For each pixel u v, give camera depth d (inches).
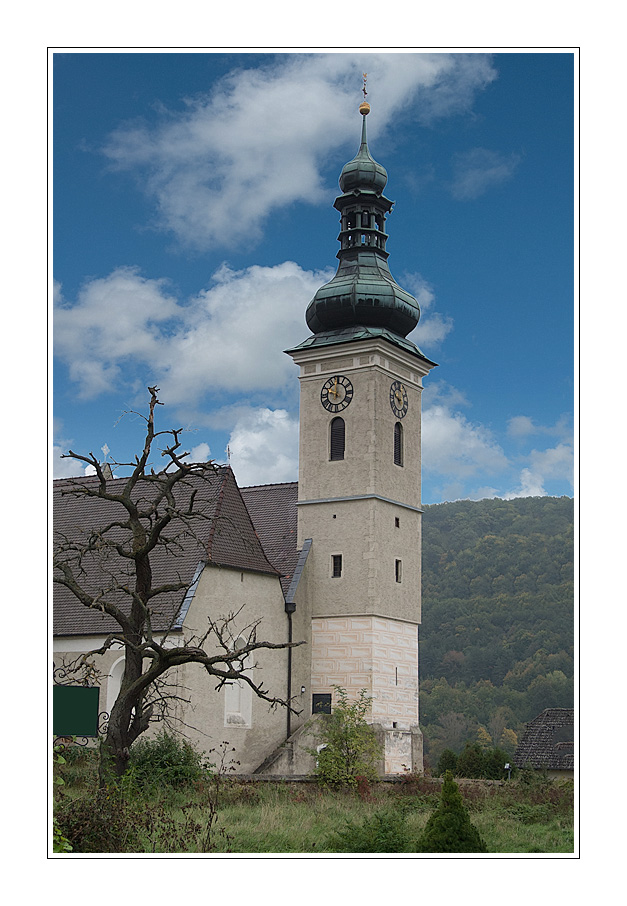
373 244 2304.4
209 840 1062.4
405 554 2209.6
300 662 2084.2
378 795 1665.8
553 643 3966.5
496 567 4301.2
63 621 1937.7
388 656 2108.8
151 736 1745.8
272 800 1502.2
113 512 2078.0
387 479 2176.4
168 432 1304.1
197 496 1991.9
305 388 2249.0
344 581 2118.6
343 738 1768.0
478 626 4160.9
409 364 2276.1
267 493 2361.0
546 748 2795.3
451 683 4065.0
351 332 2231.8
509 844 1240.2
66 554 2027.6
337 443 2197.3
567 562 4175.7
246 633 1937.7
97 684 1868.8
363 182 2310.5
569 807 1566.2
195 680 1791.3
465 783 1788.9
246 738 1909.4
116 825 1011.3
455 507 4608.8
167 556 1905.8
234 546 1945.1
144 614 1294.3
